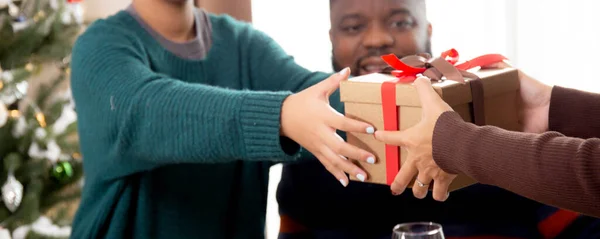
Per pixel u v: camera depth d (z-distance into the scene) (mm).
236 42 1859
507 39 2592
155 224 1711
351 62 2096
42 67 4004
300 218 1992
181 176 1731
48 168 3713
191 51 1776
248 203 1825
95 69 1602
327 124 1455
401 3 2047
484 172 1319
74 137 3832
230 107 1499
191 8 1778
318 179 1979
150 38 1720
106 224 1705
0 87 3424
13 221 3463
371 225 1979
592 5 2600
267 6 2594
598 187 1226
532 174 1275
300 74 1846
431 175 1411
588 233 1887
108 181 1672
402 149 1434
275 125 1482
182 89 1539
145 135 1540
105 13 4219
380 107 1428
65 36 3787
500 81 1484
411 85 1393
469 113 1439
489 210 1964
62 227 3684
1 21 3656
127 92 1547
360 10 2059
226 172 1790
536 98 1597
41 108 3830
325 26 2564
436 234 1510
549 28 2613
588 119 1533
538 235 1951
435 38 2508
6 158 3408
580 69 2648
